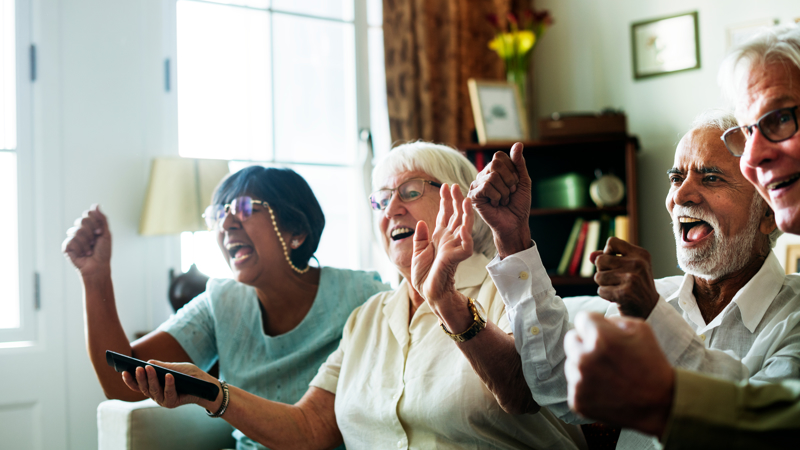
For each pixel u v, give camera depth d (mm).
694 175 1035
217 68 2941
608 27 3465
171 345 1684
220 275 2719
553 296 1001
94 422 2502
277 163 3080
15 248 2477
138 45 2717
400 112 3295
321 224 1740
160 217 2436
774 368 899
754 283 1023
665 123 3256
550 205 3236
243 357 1673
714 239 1022
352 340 1426
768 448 530
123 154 2648
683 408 536
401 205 1425
